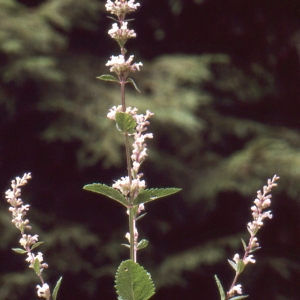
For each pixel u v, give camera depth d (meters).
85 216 12.98
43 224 12.33
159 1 14.85
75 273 12.11
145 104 12.63
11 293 11.30
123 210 13.26
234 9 15.12
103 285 12.64
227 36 15.40
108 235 12.87
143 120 2.25
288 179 13.23
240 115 15.51
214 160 13.94
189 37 15.36
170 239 13.86
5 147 12.69
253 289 13.73
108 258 12.60
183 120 12.38
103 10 13.90
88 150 11.95
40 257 2.21
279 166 13.27
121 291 2.02
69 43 13.85
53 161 12.88
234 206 13.95
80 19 12.71
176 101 12.84
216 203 13.80
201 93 14.28
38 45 11.81
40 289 2.13
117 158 11.80
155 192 2.09
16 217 2.27
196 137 13.48
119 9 2.11
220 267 13.67
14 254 11.78
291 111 15.73
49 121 12.22
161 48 15.20
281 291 13.75
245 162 13.36
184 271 13.33
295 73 15.62
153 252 13.30
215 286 13.67
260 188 13.21
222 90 15.16
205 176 13.60
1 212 11.72
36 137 12.58
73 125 12.11
